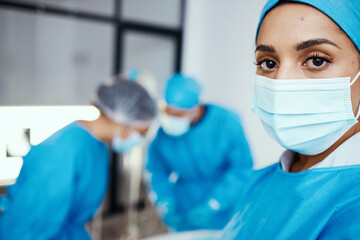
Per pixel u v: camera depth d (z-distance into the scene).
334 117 0.50
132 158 3.09
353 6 0.45
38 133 2.48
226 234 0.74
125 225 2.92
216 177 1.84
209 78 3.10
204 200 1.82
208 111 1.76
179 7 3.20
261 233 0.57
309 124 0.52
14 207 1.04
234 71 2.79
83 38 2.71
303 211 0.50
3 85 2.46
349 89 0.48
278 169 0.62
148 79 2.87
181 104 1.55
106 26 2.80
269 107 0.55
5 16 2.38
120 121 1.25
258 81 0.58
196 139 1.73
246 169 1.73
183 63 3.29
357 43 0.46
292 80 0.50
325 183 0.50
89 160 1.16
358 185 0.45
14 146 2.40
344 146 0.50
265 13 0.51
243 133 1.78
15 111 2.52
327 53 0.46
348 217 0.42
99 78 2.84
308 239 0.46
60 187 1.05
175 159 1.80
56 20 2.57
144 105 1.26
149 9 3.01
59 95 2.69
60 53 2.64
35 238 1.05
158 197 1.82
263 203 0.61
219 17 2.93
